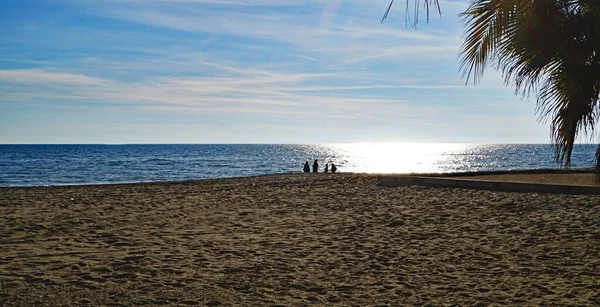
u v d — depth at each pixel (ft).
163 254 26.12
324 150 554.46
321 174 98.58
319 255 26.17
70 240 30.01
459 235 31.07
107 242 29.43
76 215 40.75
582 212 36.27
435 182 60.18
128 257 25.17
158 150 507.30
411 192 55.26
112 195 57.62
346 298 19.07
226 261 24.75
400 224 35.50
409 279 21.66
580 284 20.18
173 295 19.11
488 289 19.97
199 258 25.27
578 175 76.54
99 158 287.69
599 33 15.25
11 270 22.38
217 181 83.61
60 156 321.32
